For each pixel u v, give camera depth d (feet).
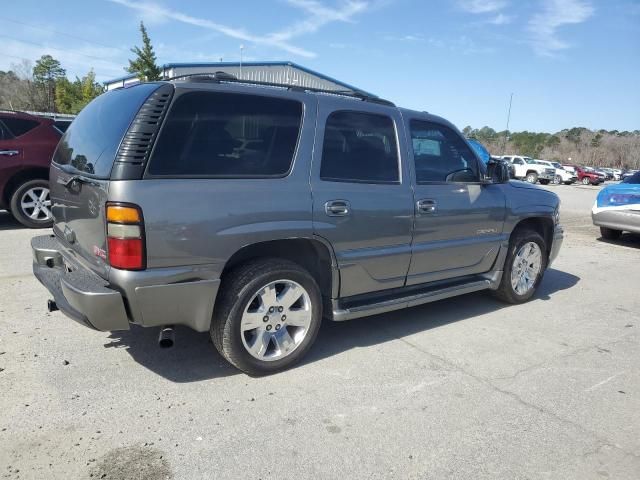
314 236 11.53
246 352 11.10
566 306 18.19
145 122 9.60
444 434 9.64
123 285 9.40
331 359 12.67
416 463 8.75
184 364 11.91
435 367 12.52
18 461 8.26
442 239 14.56
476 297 18.78
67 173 11.25
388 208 12.91
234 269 10.93
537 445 9.45
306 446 9.04
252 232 10.54
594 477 8.63
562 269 24.54
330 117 12.12
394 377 11.85
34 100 245.65
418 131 14.15
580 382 12.09
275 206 10.83
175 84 10.13
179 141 9.86
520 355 13.55
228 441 9.07
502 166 15.60
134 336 13.30
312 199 11.43
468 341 14.33
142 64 112.88
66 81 245.04
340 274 12.34
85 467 8.20
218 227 10.10
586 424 10.25
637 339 15.15
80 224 10.72
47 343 12.64
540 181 119.65
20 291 16.25
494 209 15.89
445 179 14.62
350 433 9.51
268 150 11.03
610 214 31.83
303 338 11.95
